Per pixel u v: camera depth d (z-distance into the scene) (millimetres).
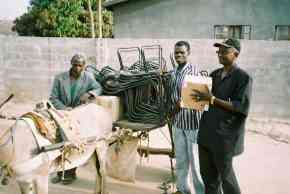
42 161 3930
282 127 9531
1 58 11680
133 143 5480
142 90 5078
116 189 5516
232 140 3895
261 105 10336
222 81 3980
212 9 15016
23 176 3857
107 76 5359
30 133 3939
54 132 4129
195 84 3869
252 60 10180
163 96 4957
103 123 4828
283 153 7535
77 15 19484
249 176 6215
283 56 10039
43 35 20031
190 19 15148
